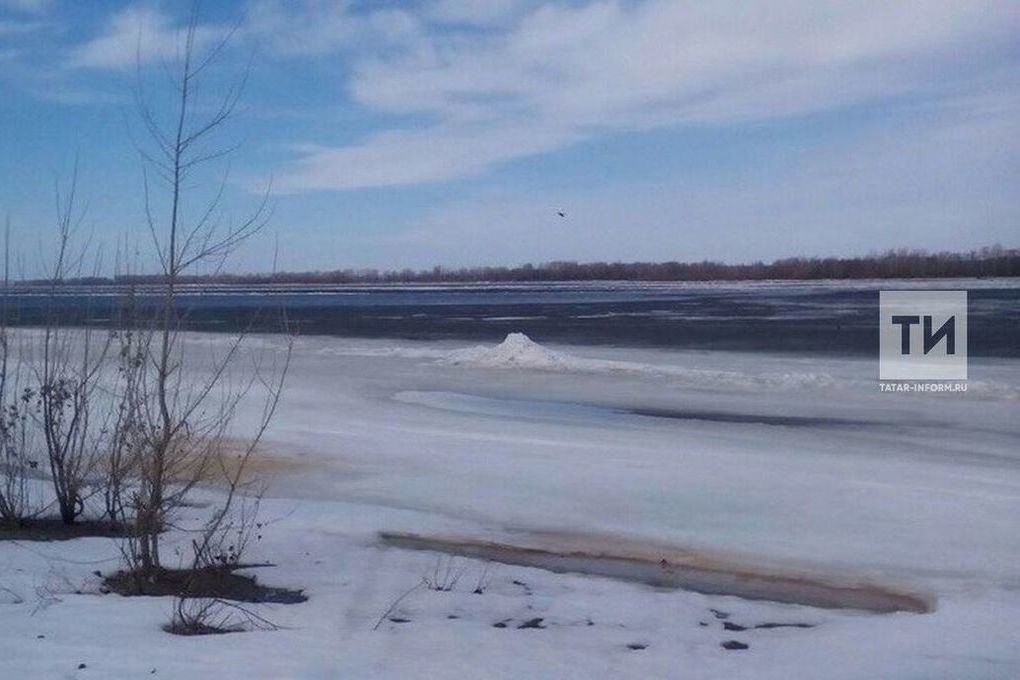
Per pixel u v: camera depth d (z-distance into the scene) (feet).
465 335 142.61
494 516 38.96
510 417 63.93
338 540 35.27
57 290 39.99
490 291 424.87
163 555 32.30
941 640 25.99
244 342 120.37
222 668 22.20
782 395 73.82
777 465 48.24
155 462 31.58
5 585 28.66
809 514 39.09
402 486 43.83
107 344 42.83
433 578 30.89
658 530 37.06
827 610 28.94
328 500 41.32
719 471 46.75
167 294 31.50
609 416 64.49
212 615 26.43
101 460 39.50
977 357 102.12
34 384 50.78
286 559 32.76
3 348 47.93
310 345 120.57
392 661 23.22
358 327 162.30
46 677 21.38
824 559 33.60
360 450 51.72
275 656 23.17
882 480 44.96
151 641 24.06
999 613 28.14
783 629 27.14
